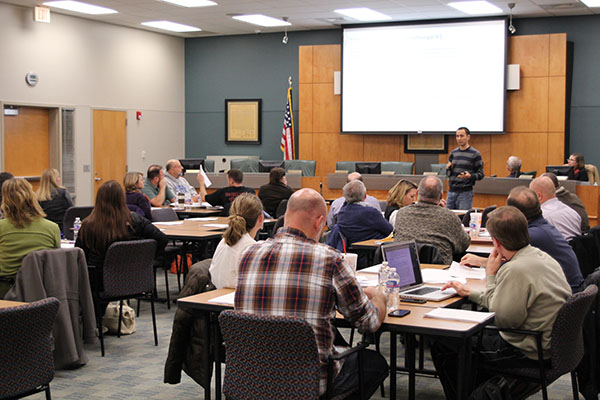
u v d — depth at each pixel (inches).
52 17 444.8
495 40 451.8
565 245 139.6
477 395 112.0
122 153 506.6
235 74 551.5
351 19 473.7
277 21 486.6
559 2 408.8
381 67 482.0
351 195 207.9
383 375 112.5
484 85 456.1
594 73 449.1
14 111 426.6
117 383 157.6
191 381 159.9
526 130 454.0
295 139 536.1
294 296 97.2
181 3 423.5
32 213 166.4
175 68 557.9
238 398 98.3
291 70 532.7
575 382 129.6
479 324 105.5
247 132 549.3
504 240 118.1
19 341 102.5
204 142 566.9
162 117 545.3
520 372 115.6
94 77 478.6
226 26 508.4
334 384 103.6
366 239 204.2
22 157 434.9
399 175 398.0
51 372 108.9
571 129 457.4
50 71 443.8
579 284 139.3
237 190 308.3
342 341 118.3
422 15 455.2
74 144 464.8
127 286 182.9
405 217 174.2
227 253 134.2
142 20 480.7
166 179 352.2
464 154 327.6
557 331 111.3
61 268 161.0
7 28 414.0
